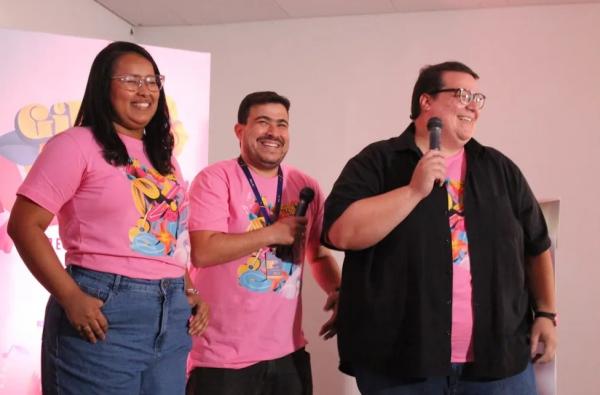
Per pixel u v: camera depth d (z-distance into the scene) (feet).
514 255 6.32
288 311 6.84
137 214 4.95
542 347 6.66
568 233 11.09
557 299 11.09
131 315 4.81
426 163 5.74
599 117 11.06
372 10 11.94
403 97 11.89
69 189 4.75
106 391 4.71
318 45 12.37
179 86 8.98
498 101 11.47
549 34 11.34
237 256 6.46
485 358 6.05
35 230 4.62
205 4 11.87
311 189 7.08
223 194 6.92
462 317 6.07
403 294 6.01
